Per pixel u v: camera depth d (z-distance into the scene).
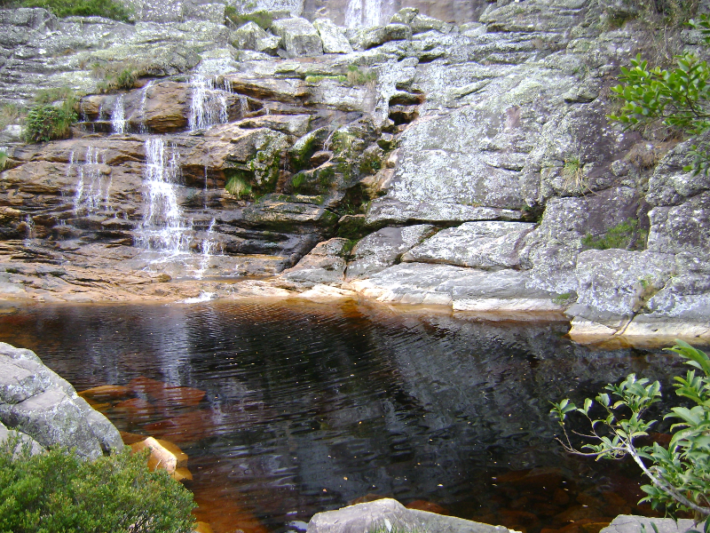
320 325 8.71
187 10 19.73
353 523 2.87
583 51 12.70
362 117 14.21
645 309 8.04
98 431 3.65
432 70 14.93
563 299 9.39
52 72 16.72
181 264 12.22
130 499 2.35
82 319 9.09
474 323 8.70
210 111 14.75
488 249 10.77
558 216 10.24
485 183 11.91
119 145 13.61
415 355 6.98
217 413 5.11
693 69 2.59
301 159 13.61
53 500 2.16
